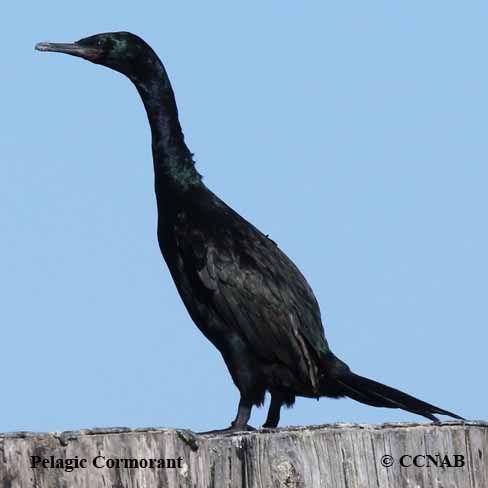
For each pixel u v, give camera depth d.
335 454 8.42
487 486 8.69
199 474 8.24
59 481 7.81
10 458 7.72
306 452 8.39
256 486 8.34
